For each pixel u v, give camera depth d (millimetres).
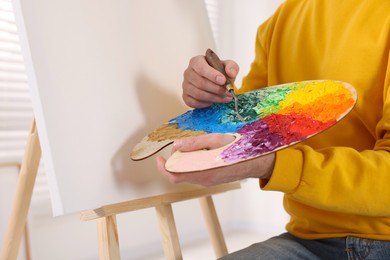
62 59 750
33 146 879
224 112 826
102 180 771
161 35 978
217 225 1108
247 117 772
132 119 858
